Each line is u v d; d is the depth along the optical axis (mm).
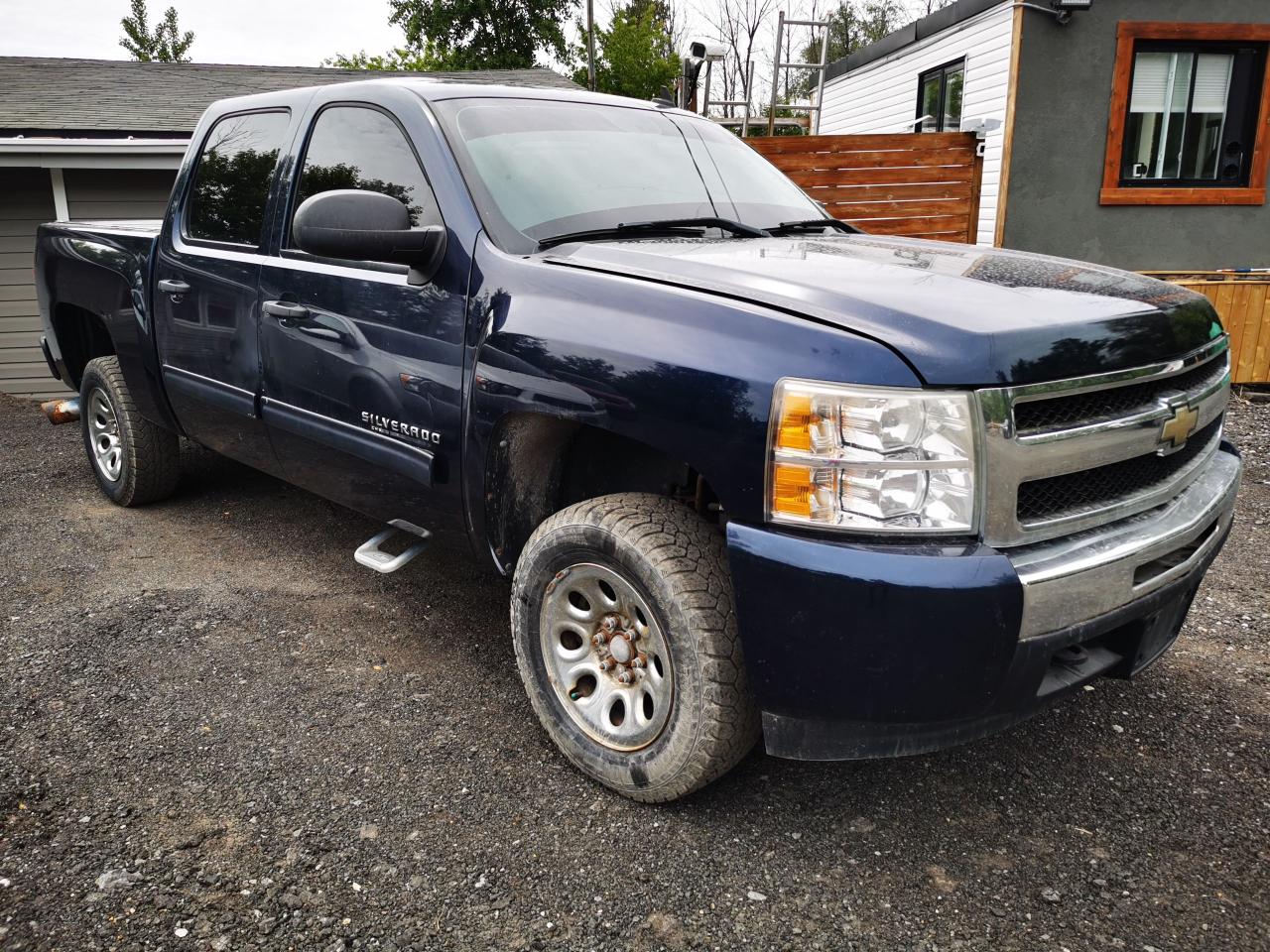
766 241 2902
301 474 3557
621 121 3410
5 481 5500
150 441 4621
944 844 2352
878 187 9148
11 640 3359
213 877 2174
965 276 2383
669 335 2209
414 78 3332
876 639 1939
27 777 2535
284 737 2766
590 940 2020
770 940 2027
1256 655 3408
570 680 2582
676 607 2221
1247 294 7965
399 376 2867
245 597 3756
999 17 10453
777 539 2004
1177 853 2320
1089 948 2006
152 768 2596
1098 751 2777
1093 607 2088
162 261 3979
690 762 2277
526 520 2801
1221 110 10656
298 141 3410
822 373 1975
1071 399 2098
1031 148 10445
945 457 1938
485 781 2568
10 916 2031
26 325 11320
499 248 2672
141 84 13523
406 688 3070
